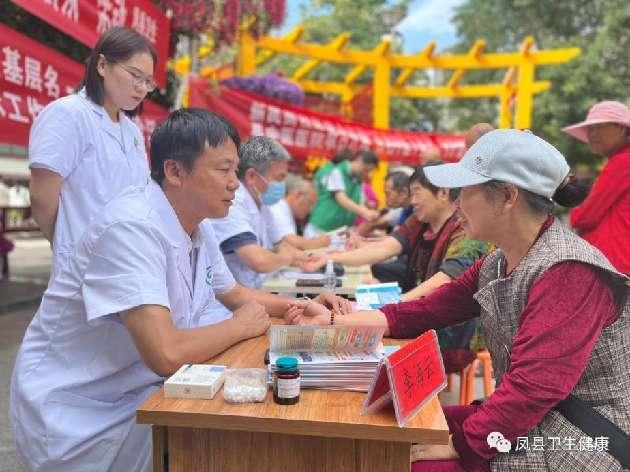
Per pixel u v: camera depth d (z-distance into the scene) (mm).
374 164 5992
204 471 1304
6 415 3248
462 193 1491
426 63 10617
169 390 1297
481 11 18000
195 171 1573
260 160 3109
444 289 1874
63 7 3959
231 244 2844
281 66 16281
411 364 1267
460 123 18734
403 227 3463
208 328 1608
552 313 1339
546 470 1362
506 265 1569
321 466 1282
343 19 17531
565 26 16797
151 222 1529
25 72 3854
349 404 1284
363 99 10727
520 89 10531
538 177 1399
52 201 2457
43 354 1636
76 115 2475
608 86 14469
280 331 1445
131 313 1448
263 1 6719
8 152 5812
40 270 9680
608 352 1399
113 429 1562
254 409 1244
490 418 1361
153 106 5715
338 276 3205
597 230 3490
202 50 7496
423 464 1432
